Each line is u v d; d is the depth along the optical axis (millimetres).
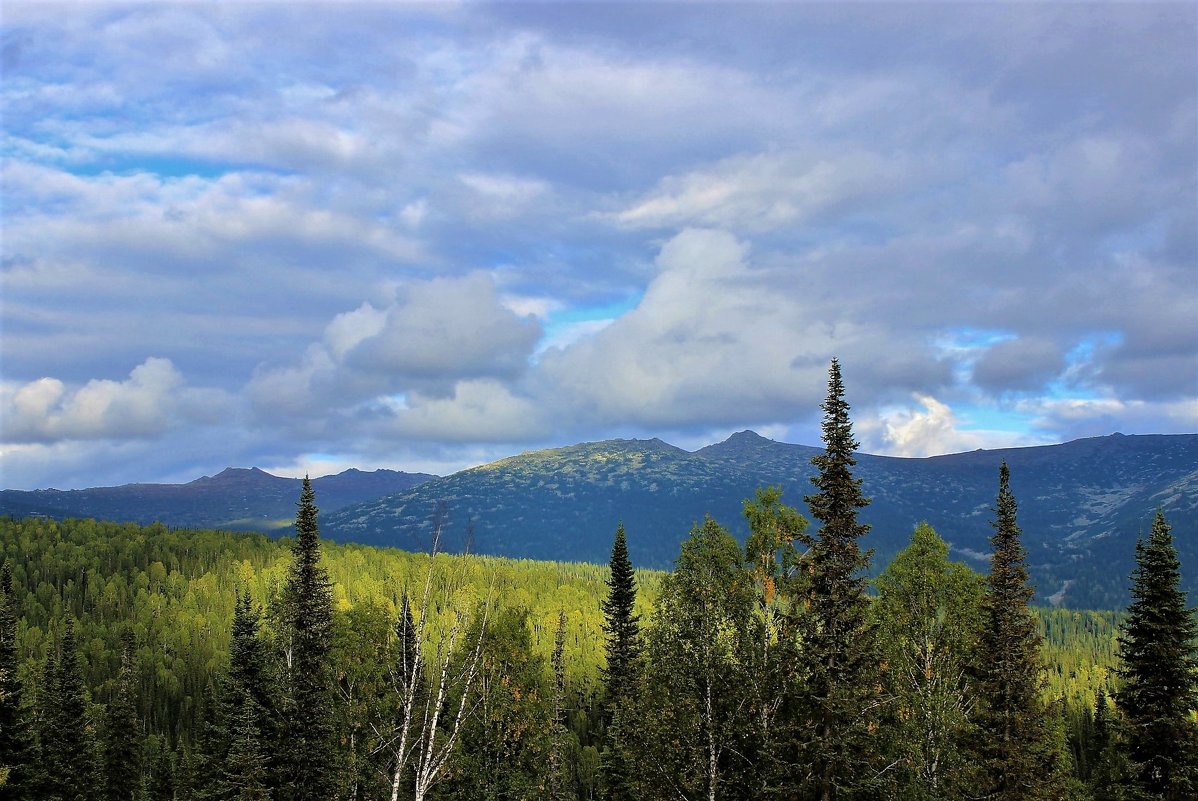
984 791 39156
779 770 33688
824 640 35125
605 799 53250
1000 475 43781
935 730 38062
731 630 36469
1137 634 44438
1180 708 42875
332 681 51469
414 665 23562
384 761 35125
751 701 35094
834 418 37375
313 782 51000
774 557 37562
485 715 47906
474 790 46000
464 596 23953
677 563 37156
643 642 38938
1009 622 41500
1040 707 41438
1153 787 43062
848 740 34125
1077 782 41625
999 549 42844
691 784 33969
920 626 42281
